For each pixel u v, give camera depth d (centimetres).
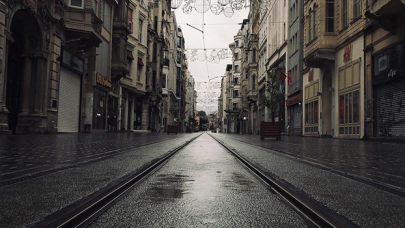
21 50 1952
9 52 1942
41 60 1944
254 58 5734
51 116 2053
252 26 5922
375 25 1820
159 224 297
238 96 8494
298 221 309
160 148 1190
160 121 5744
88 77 2636
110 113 3173
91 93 2623
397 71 1625
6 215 306
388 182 491
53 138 1509
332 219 307
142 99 4322
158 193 430
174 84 7462
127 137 2133
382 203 373
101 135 2234
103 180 495
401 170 625
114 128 3297
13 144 1069
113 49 3181
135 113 4178
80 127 2520
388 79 1709
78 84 2489
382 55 1778
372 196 409
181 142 1706
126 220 308
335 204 366
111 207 355
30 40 1900
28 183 468
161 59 5091
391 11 1569
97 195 391
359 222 300
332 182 504
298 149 1182
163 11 5241
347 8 2169
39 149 936
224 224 299
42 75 1956
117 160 766
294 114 3425
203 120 16725
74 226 286
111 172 575
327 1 2348
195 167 693
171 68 6762
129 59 3641
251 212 340
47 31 1966
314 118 2783
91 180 494
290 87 3556
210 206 365
